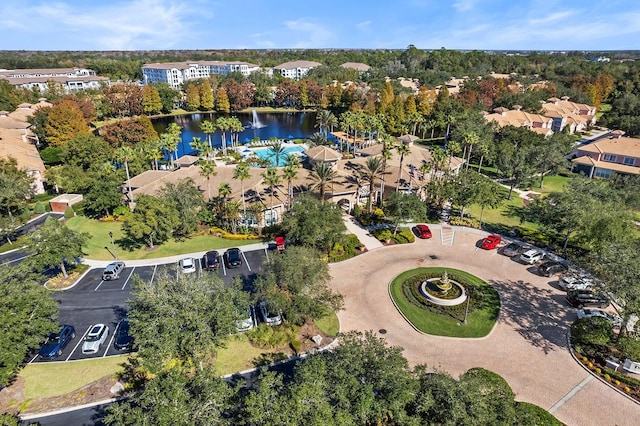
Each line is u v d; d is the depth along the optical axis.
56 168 71.50
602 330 31.42
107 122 136.38
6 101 120.50
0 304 28.23
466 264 47.09
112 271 43.47
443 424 20.22
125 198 64.69
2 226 49.69
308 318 36.31
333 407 20.64
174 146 79.31
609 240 41.22
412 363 31.33
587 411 27.05
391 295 40.59
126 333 33.31
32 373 30.34
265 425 19.53
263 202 57.62
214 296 28.64
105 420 20.47
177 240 53.16
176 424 19.42
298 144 112.12
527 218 58.03
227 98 159.75
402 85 170.12
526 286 42.38
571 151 86.88
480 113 104.88
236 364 31.23
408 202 51.91
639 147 78.44
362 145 104.94
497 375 28.70
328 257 47.66
